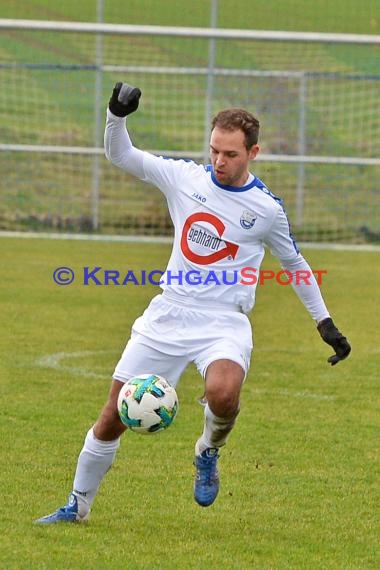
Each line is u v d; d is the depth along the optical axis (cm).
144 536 1878
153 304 1945
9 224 7325
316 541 1888
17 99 8306
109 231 7300
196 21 9006
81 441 2536
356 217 7506
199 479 1948
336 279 5597
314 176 7738
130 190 7550
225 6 9006
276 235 1934
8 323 4116
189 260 1912
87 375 3284
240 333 1905
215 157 1870
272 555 1802
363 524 1989
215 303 1906
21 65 6888
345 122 7938
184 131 8125
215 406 1820
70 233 7231
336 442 2602
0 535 1839
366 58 8462
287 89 7944
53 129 8025
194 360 1903
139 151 1967
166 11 9031
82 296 4831
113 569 1694
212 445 1912
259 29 8800
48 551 1767
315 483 2253
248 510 2058
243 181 1911
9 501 2052
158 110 8275
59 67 6875
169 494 2147
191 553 1792
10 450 2431
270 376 3362
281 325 4291
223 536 1897
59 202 7544
